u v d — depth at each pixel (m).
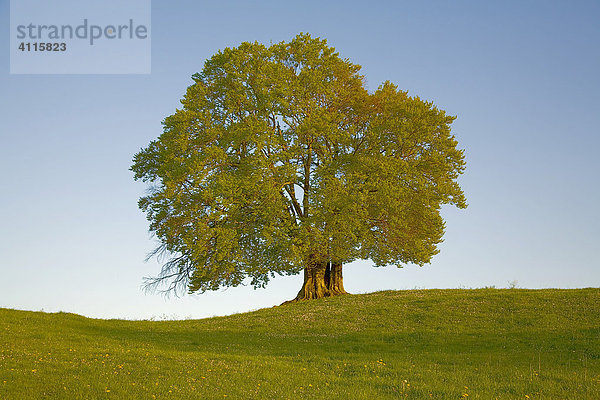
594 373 19.27
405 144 36.44
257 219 35.59
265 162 34.41
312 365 20.59
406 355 23.20
